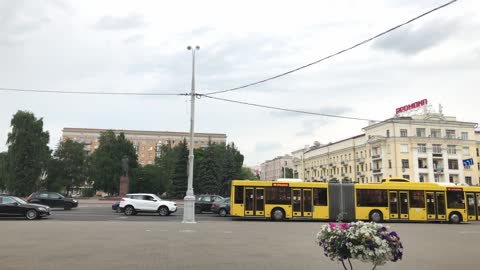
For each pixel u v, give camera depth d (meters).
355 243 5.50
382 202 27.47
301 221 26.83
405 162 73.25
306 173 116.69
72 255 10.48
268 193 27.16
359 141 86.38
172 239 14.29
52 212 31.62
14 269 8.62
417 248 13.21
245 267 9.15
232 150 95.94
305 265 9.53
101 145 81.25
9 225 19.23
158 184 83.69
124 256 10.41
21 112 64.94
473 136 77.44
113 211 34.09
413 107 77.19
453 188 28.02
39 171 65.38
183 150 72.69
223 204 31.17
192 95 24.20
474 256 11.44
